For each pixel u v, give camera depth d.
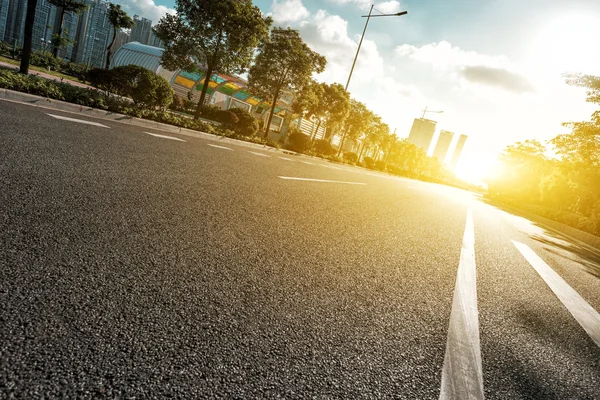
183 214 2.39
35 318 0.99
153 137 6.82
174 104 23.00
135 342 1.00
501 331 1.73
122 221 1.95
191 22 15.88
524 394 1.19
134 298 1.21
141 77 11.10
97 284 1.24
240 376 0.97
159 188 2.96
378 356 1.24
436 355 1.34
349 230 3.26
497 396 1.14
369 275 2.12
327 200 4.73
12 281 1.12
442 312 1.82
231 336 1.15
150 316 1.14
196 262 1.65
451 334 1.57
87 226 1.75
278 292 1.56
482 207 16.27
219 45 16.23
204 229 2.19
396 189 11.00
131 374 0.89
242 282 1.57
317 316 1.43
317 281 1.81
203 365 0.98
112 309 1.12
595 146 20.31
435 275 2.50
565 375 1.42
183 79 33.03
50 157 3.05
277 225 2.76
